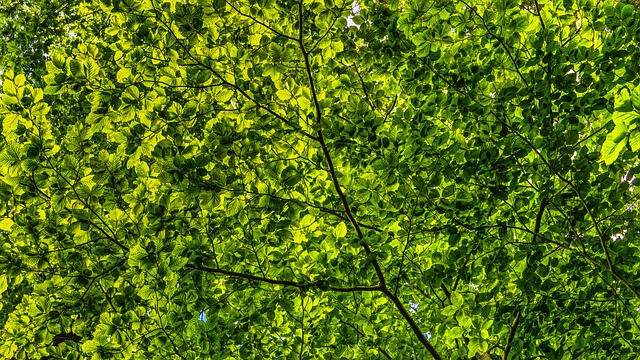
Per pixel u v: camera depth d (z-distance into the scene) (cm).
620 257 485
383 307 547
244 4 435
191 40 427
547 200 484
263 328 532
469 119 478
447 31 448
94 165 419
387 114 541
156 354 492
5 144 396
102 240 443
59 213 433
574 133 447
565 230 499
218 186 433
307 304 509
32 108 411
